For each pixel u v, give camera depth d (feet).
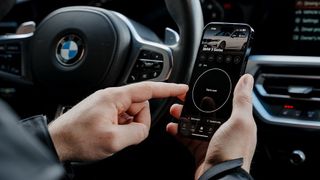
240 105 2.26
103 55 3.29
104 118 2.24
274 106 3.53
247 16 3.83
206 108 2.69
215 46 2.82
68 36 3.40
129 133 2.31
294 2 3.69
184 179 3.96
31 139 1.17
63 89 3.42
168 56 3.18
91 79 3.32
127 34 3.32
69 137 2.24
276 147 3.62
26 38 3.63
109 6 4.24
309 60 3.49
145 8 4.18
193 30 3.16
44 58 3.46
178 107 2.81
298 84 3.55
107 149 2.25
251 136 2.20
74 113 2.30
